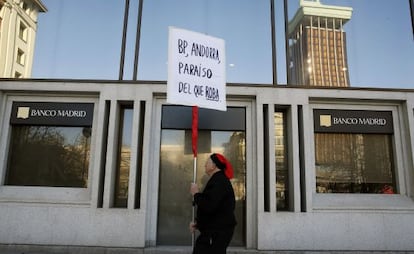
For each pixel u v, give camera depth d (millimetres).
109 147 7086
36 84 7383
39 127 7598
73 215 6863
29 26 8016
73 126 7562
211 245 3742
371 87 7961
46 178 7402
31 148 7527
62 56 7953
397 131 7730
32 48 7941
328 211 7031
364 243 6941
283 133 7746
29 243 6785
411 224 7066
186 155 7543
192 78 4879
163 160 7488
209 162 4195
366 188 7617
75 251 6719
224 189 3869
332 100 7695
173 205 7359
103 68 7844
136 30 8047
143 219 6816
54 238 6789
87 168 7410
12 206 6906
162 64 7945
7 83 7375
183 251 6746
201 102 4883
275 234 6871
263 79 7992
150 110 7242
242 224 7332
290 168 7367
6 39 7750
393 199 7379
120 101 7395
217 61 5137
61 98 7598
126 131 7559
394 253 6914
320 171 7578
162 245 7168
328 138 7730
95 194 6918
